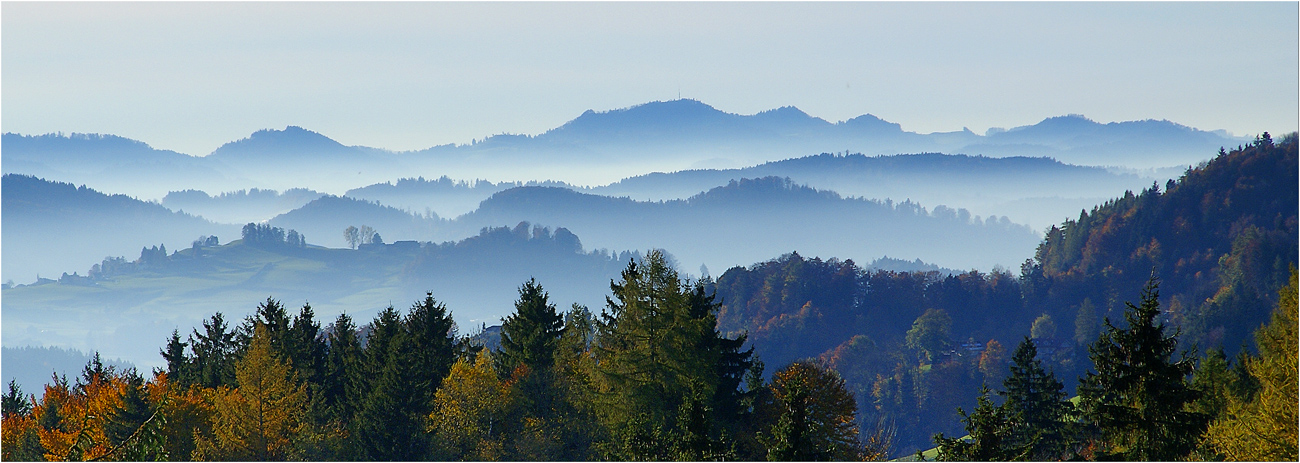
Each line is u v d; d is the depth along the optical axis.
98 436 93.75
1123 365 63.78
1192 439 61.44
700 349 91.00
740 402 97.94
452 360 133.88
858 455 102.19
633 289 90.62
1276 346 66.62
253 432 102.00
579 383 100.50
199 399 104.12
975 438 70.81
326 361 141.00
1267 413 60.84
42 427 111.06
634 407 86.81
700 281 102.94
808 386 95.38
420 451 98.31
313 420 109.38
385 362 121.06
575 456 94.81
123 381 120.00
